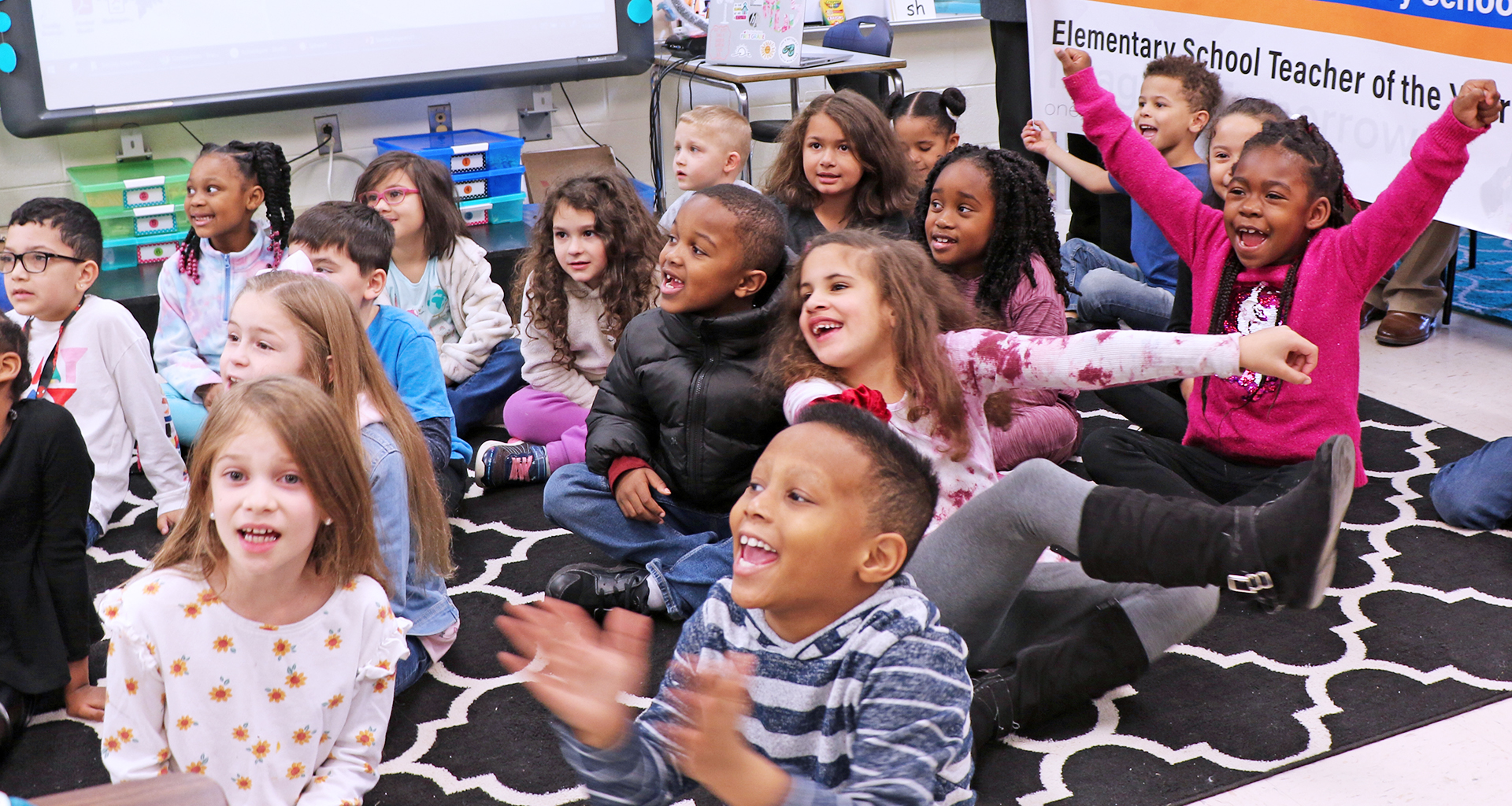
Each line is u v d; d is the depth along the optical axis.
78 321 2.18
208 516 1.29
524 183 4.01
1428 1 2.24
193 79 3.67
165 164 3.67
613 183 2.40
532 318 2.48
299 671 1.33
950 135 2.97
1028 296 2.09
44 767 1.61
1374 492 2.26
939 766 1.01
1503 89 2.14
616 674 0.90
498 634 1.91
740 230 1.79
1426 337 3.02
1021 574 1.42
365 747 1.39
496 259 3.56
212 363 2.59
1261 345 1.43
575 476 1.98
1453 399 2.66
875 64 3.82
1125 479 2.04
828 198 2.55
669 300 1.84
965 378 1.58
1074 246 3.28
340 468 1.29
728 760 0.86
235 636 1.30
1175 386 2.62
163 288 2.59
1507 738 1.55
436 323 2.75
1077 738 1.58
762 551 1.03
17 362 1.60
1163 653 1.59
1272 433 2.02
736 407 1.85
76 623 1.71
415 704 1.72
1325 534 1.18
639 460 1.92
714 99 4.38
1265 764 1.52
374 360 1.69
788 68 3.83
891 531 1.04
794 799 0.88
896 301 1.56
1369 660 1.74
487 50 3.94
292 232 2.12
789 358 1.64
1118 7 3.00
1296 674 1.71
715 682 0.86
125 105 3.61
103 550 2.23
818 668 1.06
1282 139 1.99
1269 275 2.05
